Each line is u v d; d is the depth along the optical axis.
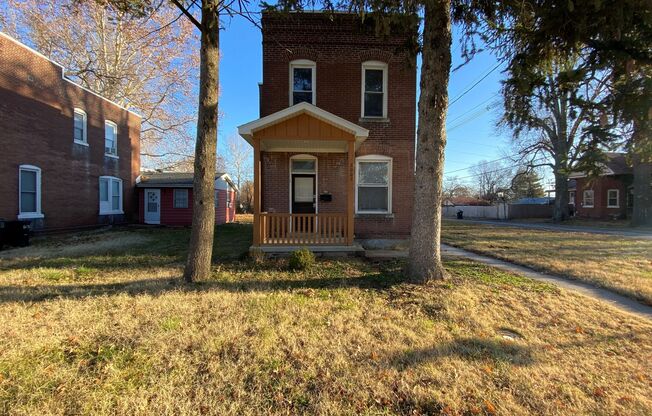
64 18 20.08
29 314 4.36
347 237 8.99
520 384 3.04
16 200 12.83
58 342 3.58
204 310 4.58
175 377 3.01
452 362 3.37
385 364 3.30
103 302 4.84
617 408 2.75
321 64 10.81
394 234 10.89
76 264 7.89
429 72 6.01
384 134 10.85
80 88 16.11
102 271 7.14
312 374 3.12
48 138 14.27
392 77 10.88
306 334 3.92
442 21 5.90
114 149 18.88
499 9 5.74
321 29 10.78
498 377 3.14
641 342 3.94
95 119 17.19
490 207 41.47
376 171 11.01
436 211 6.20
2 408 2.57
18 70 12.84
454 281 6.26
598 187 29.19
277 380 3.02
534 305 5.11
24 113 13.11
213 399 2.75
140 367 3.16
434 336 3.95
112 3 5.99
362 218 10.84
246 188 53.00
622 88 5.88
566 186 28.06
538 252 10.24
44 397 2.70
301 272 7.02
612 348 3.79
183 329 3.94
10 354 3.30
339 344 3.69
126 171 19.86
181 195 21.20
